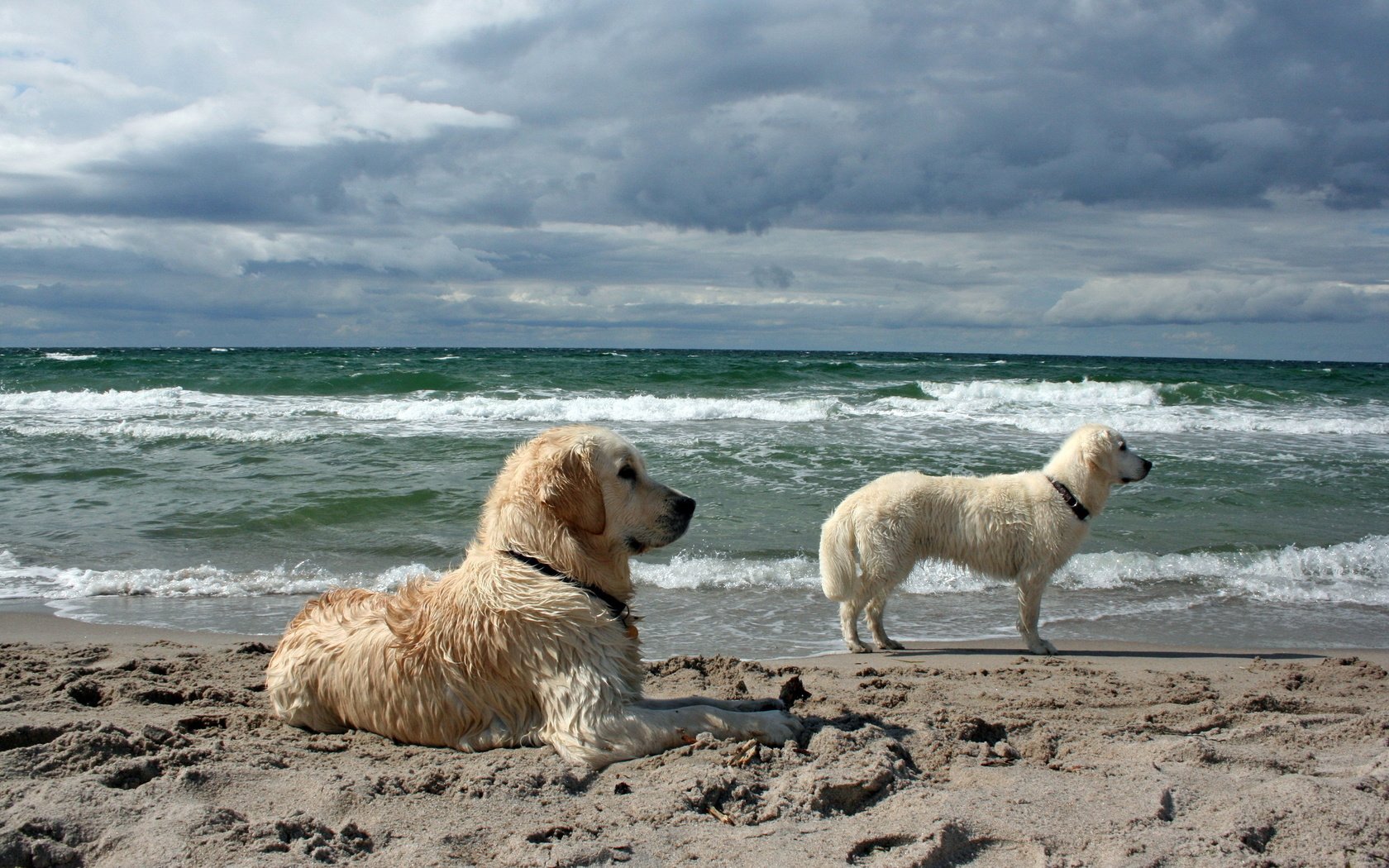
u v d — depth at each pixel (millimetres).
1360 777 3064
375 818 2676
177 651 5152
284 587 7004
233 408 17547
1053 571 6184
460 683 3307
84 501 9531
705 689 4543
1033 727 3936
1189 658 5742
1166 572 7977
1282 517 9766
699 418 17203
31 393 19203
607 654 3252
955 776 3184
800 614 6793
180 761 3023
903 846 2561
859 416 17344
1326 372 39469
